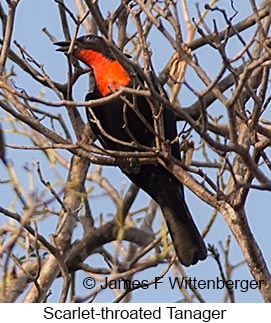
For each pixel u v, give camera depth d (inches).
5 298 404.8
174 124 448.5
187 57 328.5
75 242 506.3
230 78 480.7
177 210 445.1
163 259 431.5
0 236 386.3
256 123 345.7
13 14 384.2
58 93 383.2
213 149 355.9
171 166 377.7
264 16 432.5
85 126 474.6
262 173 332.8
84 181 474.3
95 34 490.0
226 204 353.7
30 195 327.9
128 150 458.3
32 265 445.7
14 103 383.2
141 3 333.1
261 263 349.4
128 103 356.8
